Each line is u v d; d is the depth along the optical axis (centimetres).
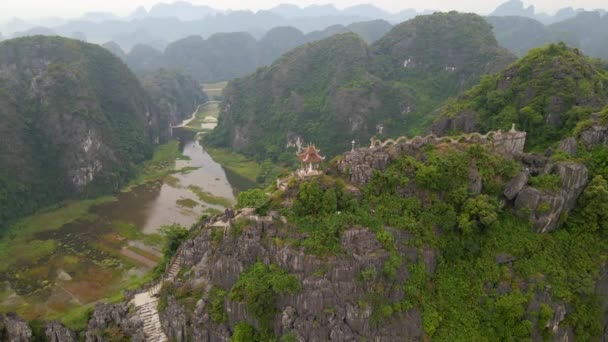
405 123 16750
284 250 4991
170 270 6222
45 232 10612
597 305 5309
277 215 5319
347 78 18362
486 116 9538
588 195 5597
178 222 11138
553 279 5228
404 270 5009
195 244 6053
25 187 12250
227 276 5272
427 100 17575
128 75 19700
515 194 5669
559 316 5109
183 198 13012
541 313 5034
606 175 5822
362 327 4709
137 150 17112
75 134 13938
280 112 18875
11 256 9288
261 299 4819
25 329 5347
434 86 18338
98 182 13675
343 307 4766
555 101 8344
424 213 5322
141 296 6000
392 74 19425
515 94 9262
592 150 6219
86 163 13650
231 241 5353
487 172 5647
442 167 5491
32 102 14600
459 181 5494
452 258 5300
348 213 5147
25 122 14038
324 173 5650
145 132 18738
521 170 5762
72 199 13288
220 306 5169
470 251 5328
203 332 5112
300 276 4866
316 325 4728
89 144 13988
